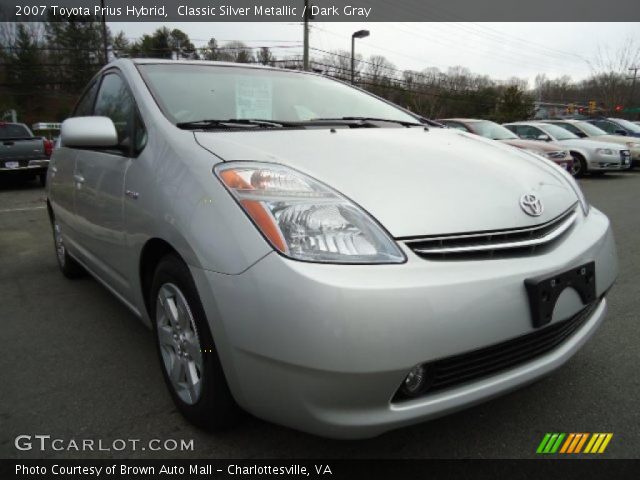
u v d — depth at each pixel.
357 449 1.97
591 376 2.49
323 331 1.49
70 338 3.03
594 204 8.07
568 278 1.86
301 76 3.22
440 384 1.67
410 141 2.36
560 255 1.91
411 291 1.55
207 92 2.66
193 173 1.89
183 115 2.41
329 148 2.09
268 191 1.72
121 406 2.28
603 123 16.62
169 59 2.97
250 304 1.59
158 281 2.13
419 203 1.78
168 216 1.92
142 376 2.56
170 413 2.22
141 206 2.15
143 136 2.34
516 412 2.20
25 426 2.14
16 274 4.41
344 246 1.59
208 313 1.73
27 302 3.66
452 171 2.02
